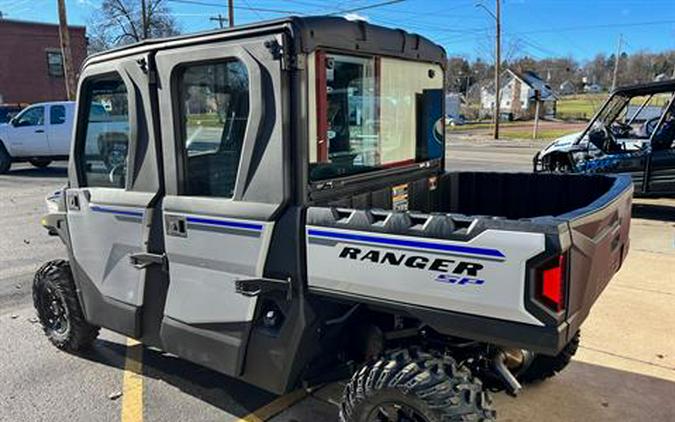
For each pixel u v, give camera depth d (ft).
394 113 10.05
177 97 9.01
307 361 8.40
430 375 6.97
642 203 30.81
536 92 101.30
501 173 11.82
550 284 6.20
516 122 171.83
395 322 8.32
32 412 10.58
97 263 11.00
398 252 7.04
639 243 22.03
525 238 6.23
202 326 9.17
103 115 10.40
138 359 12.75
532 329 6.31
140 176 9.76
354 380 7.59
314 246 7.74
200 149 8.92
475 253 6.51
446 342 7.96
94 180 10.96
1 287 18.30
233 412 10.46
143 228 9.80
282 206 7.96
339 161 8.75
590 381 11.22
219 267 8.77
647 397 10.61
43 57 109.29
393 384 7.07
